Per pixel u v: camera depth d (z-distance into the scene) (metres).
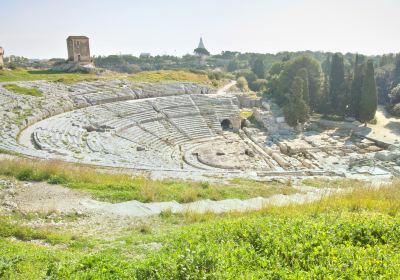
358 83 73.44
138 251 11.88
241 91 102.69
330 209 15.41
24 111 50.69
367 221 11.53
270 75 110.19
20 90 60.09
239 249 9.23
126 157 41.75
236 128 73.88
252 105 90.50
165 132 62.72
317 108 79.94
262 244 9.78
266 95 95.12
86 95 64.44
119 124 57.62
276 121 72.06
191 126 67.50
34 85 65.44
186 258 8.38
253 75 123.88
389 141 59.03
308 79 80.38
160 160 47.00
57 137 43.84
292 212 15.02
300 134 67.44
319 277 7.66
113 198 20.50
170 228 15.84
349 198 17.84
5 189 20.64
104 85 73.69
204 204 20.38
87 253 12.05
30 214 16.94
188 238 10.96
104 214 17.80
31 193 20.67
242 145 60.25
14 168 24.27
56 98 59.62
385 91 97.44
